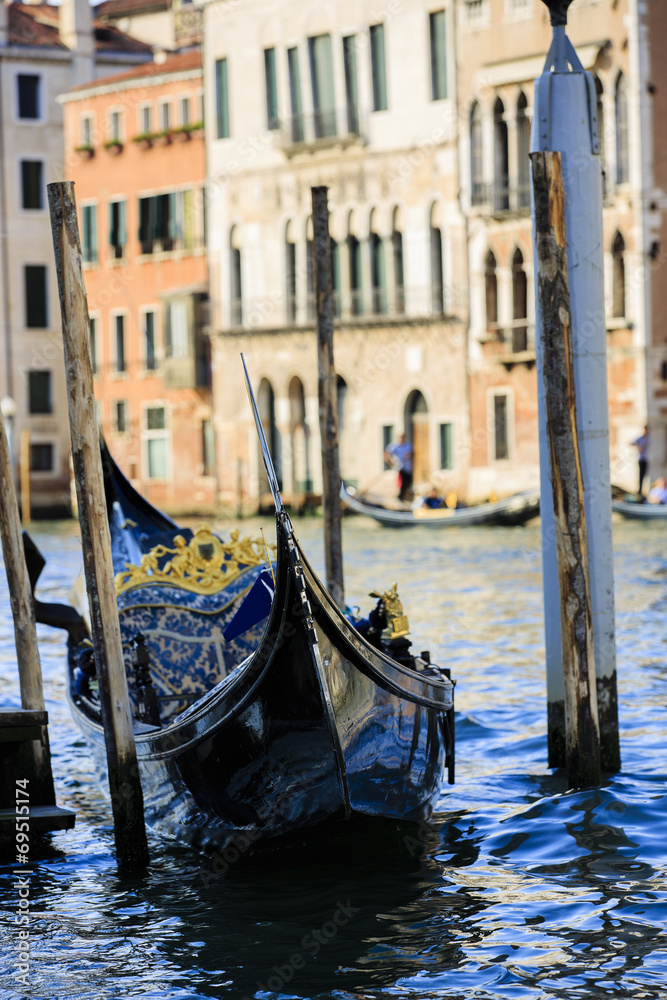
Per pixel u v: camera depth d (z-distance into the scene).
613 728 11.73
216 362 51.56
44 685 17.58
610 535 11.72
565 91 11.73
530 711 14.70
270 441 50.38
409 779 10.20
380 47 46.72
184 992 7.95
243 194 50.69
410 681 10.09
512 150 44.00
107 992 8.00
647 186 40.88
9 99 56.97
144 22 63.09
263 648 9.48
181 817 10.50
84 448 10.01
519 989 7.77
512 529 39.50
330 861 10.14
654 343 41.06
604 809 10.65
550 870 9.64
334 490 14.70
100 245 55.44
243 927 8.88
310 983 8.00
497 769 12.35
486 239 44.62
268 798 9.88
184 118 52.78
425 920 8.84
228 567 12.87
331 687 9.46
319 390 14.73
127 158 54.22
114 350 55.34
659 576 26.09
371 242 47.56
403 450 43.00
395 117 46.50
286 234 49.78
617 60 41.09
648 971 7.93
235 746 9.80
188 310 51.94
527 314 43.91
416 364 46.22
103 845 10.76
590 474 11.68
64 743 14.27
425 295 46.22
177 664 12.48
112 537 14.50
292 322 49.69
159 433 53.94
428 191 45.88
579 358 11.72
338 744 9.53
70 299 9.98
